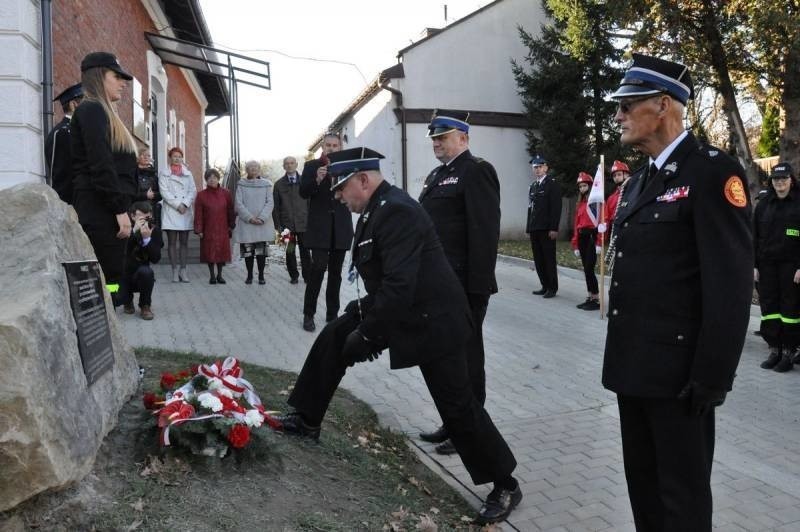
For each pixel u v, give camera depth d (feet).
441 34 64.08
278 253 52.39
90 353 9.30
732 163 7.75
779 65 47.14
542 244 33.12
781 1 40.40
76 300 9.18
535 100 63.67
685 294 7.88
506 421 15.83
